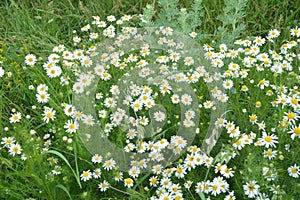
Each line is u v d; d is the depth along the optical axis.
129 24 1.46
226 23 1.30
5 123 1.18
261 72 1.24
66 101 1.21
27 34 1.40
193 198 1.02
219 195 1.03
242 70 1.21
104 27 1.45
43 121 1.19
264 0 1.46
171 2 1.31
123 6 1.46
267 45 1.36
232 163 1.07
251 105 1.17
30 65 1.23
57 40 1.38
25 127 1.14
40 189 1.03
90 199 1.04
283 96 1.12
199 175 1.07
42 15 1.48
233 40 1.31
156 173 1.07
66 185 1.05
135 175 1.05
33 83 1.28
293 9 1.49
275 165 1.05
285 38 1.38
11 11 1.47
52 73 1.21
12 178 1.03
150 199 1.01
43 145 1.13
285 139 1.09
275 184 1.00
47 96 1.17
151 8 1.30
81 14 1.50
